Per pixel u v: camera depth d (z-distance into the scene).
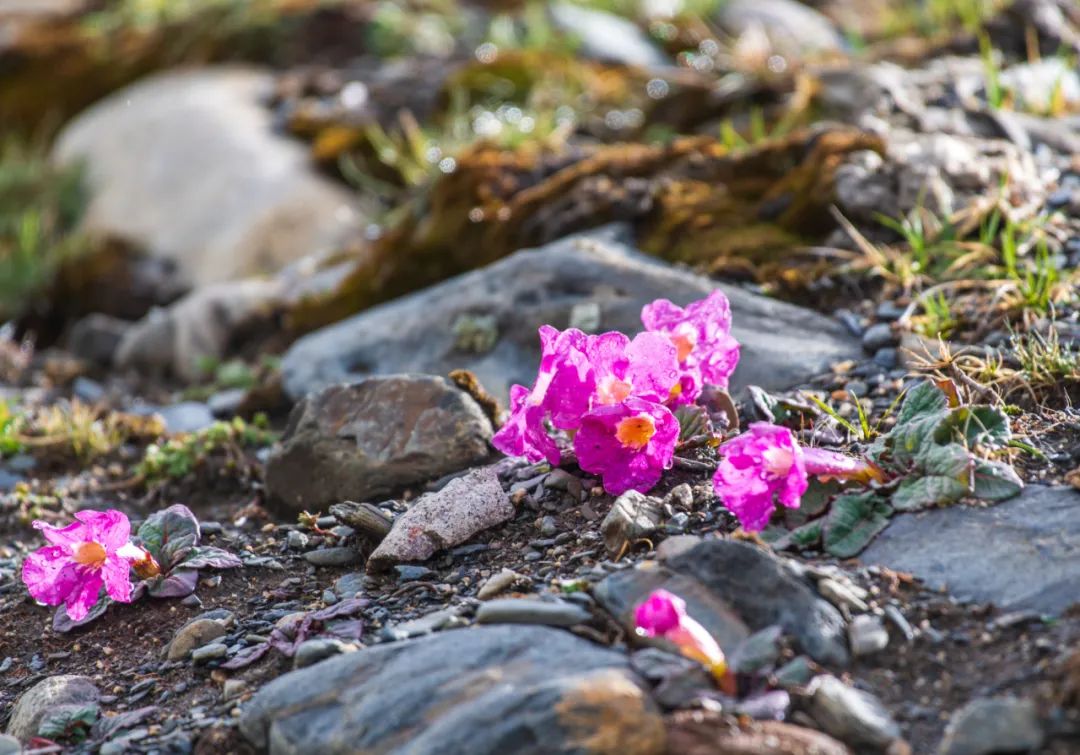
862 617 4.04
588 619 4.21
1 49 16.06
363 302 9.23
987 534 4.37
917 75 10.09
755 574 4.14
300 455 6.13
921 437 4.75
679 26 14.34
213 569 5.40
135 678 4.77
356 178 11.93
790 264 7.58
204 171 12.51
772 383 6.23
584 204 8.51
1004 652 3.87
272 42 15.45
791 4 15.46
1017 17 11.44
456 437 5.87
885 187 7.69
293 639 4.68
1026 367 5.58
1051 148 8.59
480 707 3.69
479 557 5.05
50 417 8.29
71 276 12.66
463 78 12.59
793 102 10.16
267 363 8.79
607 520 4.81
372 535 5.36
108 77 15.66
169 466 7.19
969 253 7.03
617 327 6.97
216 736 4.18
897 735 3.60
